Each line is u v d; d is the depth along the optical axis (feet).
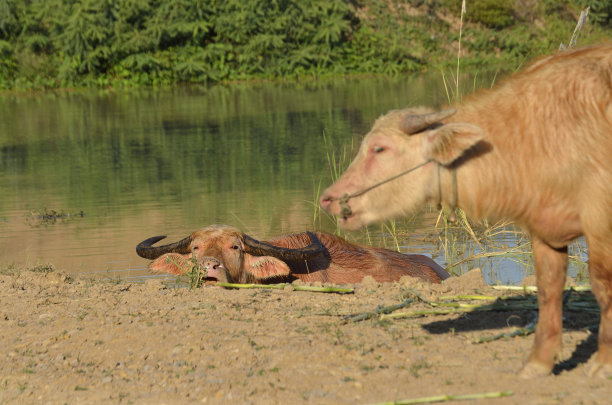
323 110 176.65
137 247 57.93
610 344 31.53
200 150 129.90
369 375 33.63
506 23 306.76
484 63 286.05
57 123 169.07
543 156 31.37
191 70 254.88
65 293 50.67
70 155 129.08
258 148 129.59
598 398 29.60
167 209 87.61
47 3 252.01
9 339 41.45
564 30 303.48
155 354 38.04
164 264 56.80
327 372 34.35
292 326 40.98
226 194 94.99
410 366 34.40
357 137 136.05
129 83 252.42
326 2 282.15
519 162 31.83
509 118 32.42
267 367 35.45
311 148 127.44
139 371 36.19
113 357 38.14
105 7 253.65
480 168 32.48
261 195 93.66
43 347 40.06
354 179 34.04
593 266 31.14
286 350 37.17
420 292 47.34
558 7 319.47
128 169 114.93
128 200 93.30
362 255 60.75
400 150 33.45
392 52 280.51
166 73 257.55
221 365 36.06
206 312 44.21
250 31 271.90
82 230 78.43
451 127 31.30
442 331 39.47
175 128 157.28
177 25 260.62
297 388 32.86
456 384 32.04
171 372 35.76
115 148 134.82
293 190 96.02
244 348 37.78
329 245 61.31
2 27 247.50
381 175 33.65
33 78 246.27
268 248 55.42
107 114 183.11
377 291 48.34
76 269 63.77
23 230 79.36
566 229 31.71
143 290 50.80
